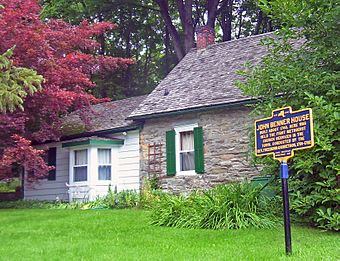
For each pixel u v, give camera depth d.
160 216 9.73
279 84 8.66
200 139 14.76
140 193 15.14
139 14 29.88
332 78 8.16
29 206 16.77
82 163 17.19
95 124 18.47
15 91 9.06
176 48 26.77
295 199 8.29
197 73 16.97
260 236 7.59
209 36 18.98
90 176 16.58
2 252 6.75
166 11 26.75
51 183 19.17
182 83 16.75
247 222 8.66
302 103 8.49
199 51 18.67
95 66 17.77
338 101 8.17
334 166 7.70
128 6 28.16
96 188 16.62
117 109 19.97
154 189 15.23
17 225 10.03
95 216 11.30
